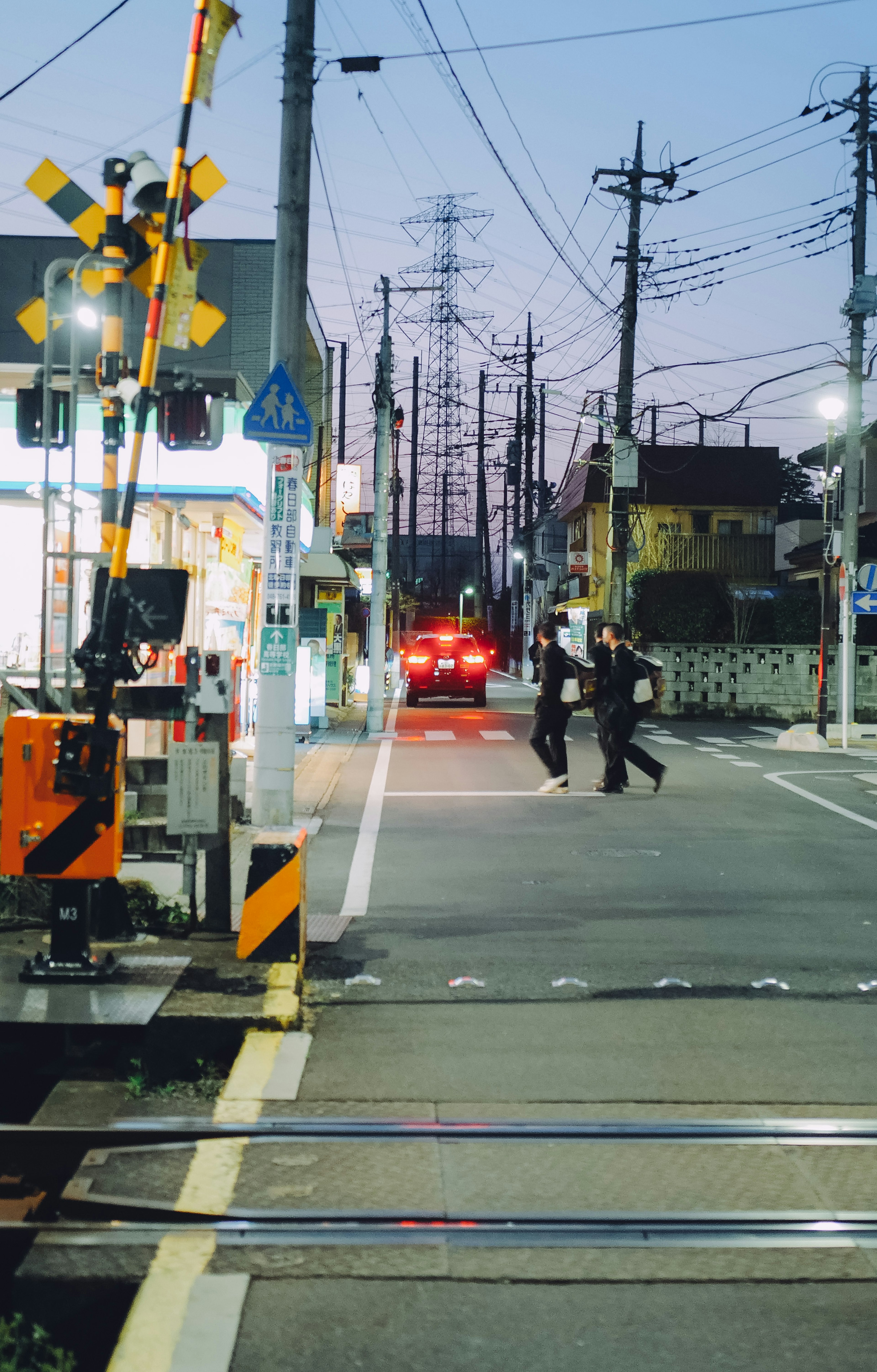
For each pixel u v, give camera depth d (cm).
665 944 732
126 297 696
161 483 1420
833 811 1302
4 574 1384
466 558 9719
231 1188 402
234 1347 314
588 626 4072
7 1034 521
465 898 862
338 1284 347
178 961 607
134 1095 493
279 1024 532
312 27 1093
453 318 5266
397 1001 611
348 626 3766
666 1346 317
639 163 2748
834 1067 521
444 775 1630
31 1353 332
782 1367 309
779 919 802
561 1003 610
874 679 2744
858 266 2234
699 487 4412
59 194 628
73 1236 372
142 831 697
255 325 2473
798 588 3728
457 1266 356
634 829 1182
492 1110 467
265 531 1045
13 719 562
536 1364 309
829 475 2086
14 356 2498
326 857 1021
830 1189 406
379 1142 439
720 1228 379
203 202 603
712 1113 466
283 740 1055
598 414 2956
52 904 575
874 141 2208
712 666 2788
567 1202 395
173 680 1208
